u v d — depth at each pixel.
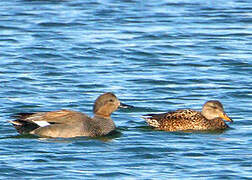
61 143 17.19
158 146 16.97
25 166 15.30
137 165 15.48
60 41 29.78
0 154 16.16
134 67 25.78
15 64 25.95
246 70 25.36
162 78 24.20
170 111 19.41
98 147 16.89
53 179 14.51
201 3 38.78
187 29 32.28
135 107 20.80
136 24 33.31
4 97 21.67
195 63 26.34
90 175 14.77
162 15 35.44
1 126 18.69
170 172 15.03
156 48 28.72
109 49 28.44
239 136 18.08
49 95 21.97
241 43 29.61
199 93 22.36
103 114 18.31
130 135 18.14
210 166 15.41
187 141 17.53
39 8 37.12
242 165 15.46
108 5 38.22
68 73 24.77
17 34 31.14
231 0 39.75
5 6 37.62
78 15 35.28
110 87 23.03
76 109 20.50
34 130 17.84
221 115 18.89
